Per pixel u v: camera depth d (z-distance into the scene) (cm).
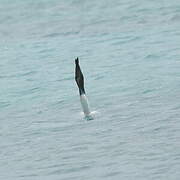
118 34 6359
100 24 7200
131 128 3175
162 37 5850
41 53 5766
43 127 3388
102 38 6250
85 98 3500
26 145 3100
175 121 3206
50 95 4103
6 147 3103
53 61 5312
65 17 8038
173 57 4838
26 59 5528
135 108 3553
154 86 3988
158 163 2620
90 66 4897
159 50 5184
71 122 3428
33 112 3734
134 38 5988
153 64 4669
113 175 2548
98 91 4050
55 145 3041
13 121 3584
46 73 4825
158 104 3578
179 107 3459
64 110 3700
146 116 3366
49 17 8181
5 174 2709
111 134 3114
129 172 2559
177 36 5816
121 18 7394
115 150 2858
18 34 7256
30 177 2638
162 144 2862
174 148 2786
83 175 2589
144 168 2581
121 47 5606
